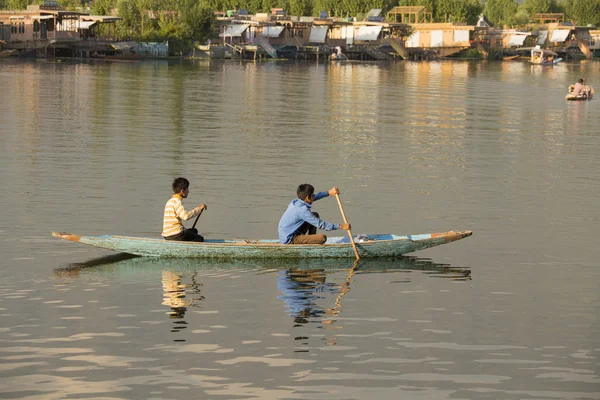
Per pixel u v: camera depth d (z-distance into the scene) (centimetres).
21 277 1514
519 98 6228
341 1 18825
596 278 1577
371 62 13975
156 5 13412
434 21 19012
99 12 13525
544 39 18725
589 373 1117
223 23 13938
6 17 11075
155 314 1326
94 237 1659
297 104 5169
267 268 1606
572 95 6044
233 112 4550
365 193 2370
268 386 1062
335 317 1324
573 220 2094
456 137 3716
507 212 2172
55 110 4334
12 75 7062
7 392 1035
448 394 1048
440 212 2148
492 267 1644
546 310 1378
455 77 9362
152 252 1662
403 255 1720
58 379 1075
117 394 1034
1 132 3406
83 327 1259
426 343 1216
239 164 2803
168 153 2992
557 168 2906
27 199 2159
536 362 1152
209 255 1664
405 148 3312
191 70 9138
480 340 1233
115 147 3095
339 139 3528
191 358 1146
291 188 2412
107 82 6619
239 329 1262
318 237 1702
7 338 1209
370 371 1113
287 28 14550
